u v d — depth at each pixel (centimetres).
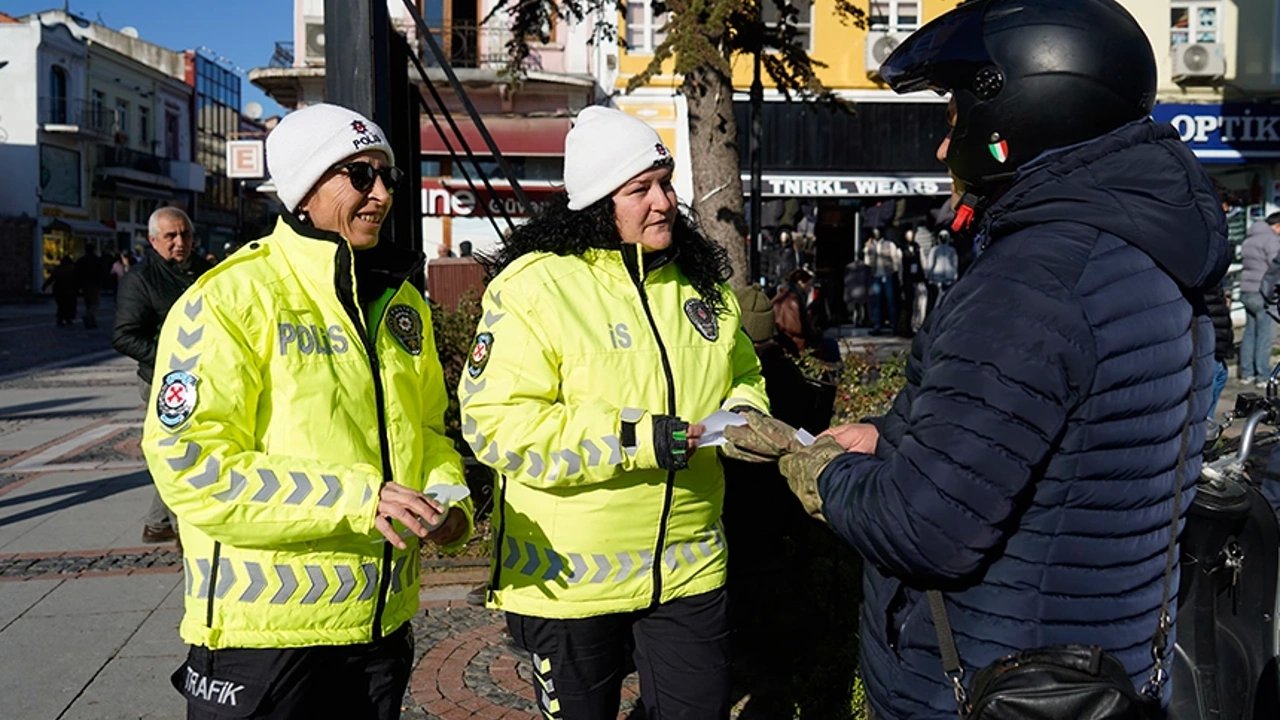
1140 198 175
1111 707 167
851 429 222
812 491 198
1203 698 293
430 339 262
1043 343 166
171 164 4719
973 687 176
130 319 585
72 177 4138
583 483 250
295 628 224
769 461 229
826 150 1875
